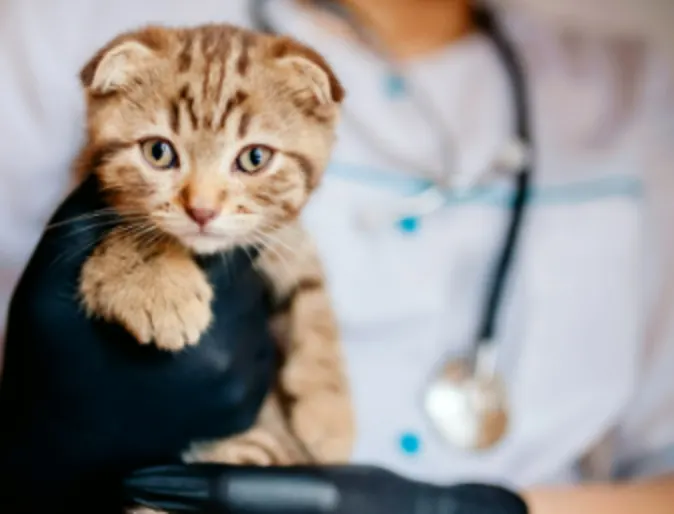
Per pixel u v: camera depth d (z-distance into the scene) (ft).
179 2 3.61
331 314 2.55
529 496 3.04
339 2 3.92
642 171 3.87
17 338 2.21
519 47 4.20
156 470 2.15
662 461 3.57
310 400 2.48
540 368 3.47
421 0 4.08
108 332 2.18
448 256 3.49
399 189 3.57
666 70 4.16
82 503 2.22
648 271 3.74
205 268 2.25
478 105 3.89
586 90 4.03
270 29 3.55
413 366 3.35
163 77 2.05
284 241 2.34
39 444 2.19
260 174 2.11
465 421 3.22
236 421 2.28
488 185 3.67
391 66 3.78
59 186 3.37
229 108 2.05
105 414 2.18
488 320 3.37
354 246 3.42
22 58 3.50
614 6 4.68
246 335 2.29
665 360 3.67
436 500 2.36
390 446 3.22
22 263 3.28
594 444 3.55
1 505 2.22
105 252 2.17
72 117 3.43
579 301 3.55
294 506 2.17
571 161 3.81
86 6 3.63
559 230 3.64
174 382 2.18
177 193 2.04
